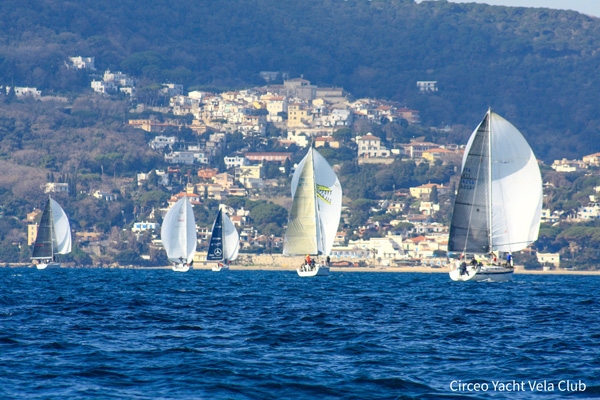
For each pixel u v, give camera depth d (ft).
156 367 521.24
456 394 463.42
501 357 565.94
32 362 535.19
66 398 448.65
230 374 501.97
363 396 459.32
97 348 586.86
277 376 497.87
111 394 457.68
